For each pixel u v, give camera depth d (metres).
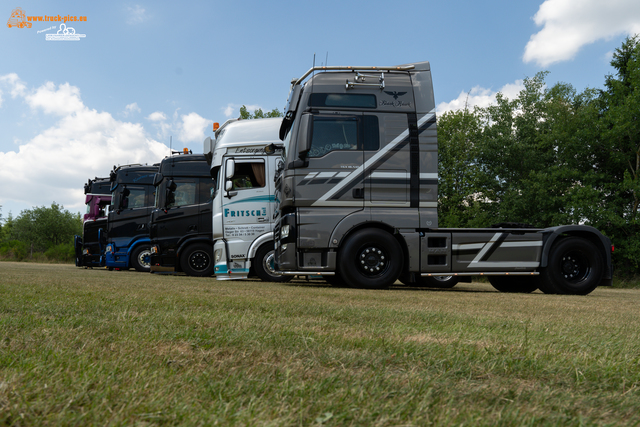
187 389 1.02
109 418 0.82
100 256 16.81
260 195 9.23
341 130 6.92
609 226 19.42
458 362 1.41
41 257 37.47
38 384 0.99
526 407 0.98
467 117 28.39
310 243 6.73
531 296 6.00
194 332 1.80
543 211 22.80
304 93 6.96
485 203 27.02
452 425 0.84
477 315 3.01
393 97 7.07
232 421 0.82
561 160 23.55
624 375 1.32
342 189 6.82
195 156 12.36
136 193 15.16
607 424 0.90
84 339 1.59
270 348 1.54
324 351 1.52
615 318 3.22
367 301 4.00
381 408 0.92
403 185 6.91
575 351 1.70
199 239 11.88
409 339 1.84
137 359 1.30
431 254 6.92
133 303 3.02
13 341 1.51
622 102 20.16
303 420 0.85
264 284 7.43
